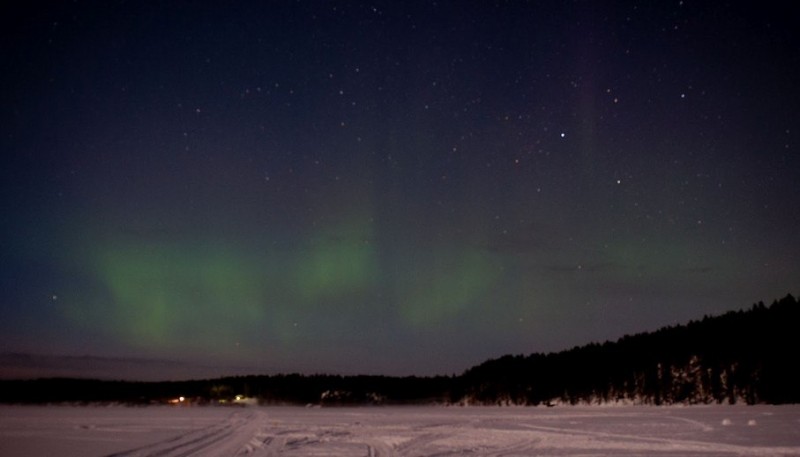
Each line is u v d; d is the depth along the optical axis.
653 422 45.56
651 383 101.75
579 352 122.06
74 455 25.09
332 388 131.75
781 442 28.97
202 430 39.19
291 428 41.72
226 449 27.55
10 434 35.78
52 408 95.75
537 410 85.06
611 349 115.75
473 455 25.56
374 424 47.28
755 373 90.31
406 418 59.38
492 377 128.25
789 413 54.91
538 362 125.06
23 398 114.44
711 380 94.06
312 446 29.02
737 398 89.25
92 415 64.75
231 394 128.25
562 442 30.81
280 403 128.50
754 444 28.25
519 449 27.83
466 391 129.62
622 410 74.88
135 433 36.56
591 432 36.75
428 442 31.28
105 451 26.56
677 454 25.11
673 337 109.12
